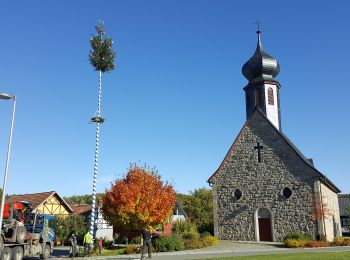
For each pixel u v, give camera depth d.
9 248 23.50
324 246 30.53
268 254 23.84
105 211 33.41
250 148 37.44
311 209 33.56
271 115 40.59
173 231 44.62
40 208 46.25
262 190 36.03
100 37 33.16
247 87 42.25
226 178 37.91
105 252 29.11
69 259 26.00
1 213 22.53
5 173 22.95
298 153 35.12
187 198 66.19
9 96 23.80
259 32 43.59
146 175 33.97
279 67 42.75
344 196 65.44
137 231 36.81
